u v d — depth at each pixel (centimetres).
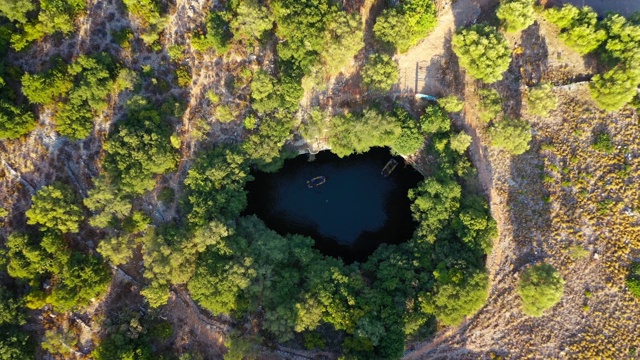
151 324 8519
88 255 8419
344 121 8812
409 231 9325
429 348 8738
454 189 8538
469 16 9244
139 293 8656
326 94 9256
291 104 8831
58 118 8181
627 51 8175
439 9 9281
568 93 8894
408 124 8788
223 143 9075
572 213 8675
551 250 8675
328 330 8725
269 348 8662
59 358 8294
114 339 8119
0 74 7994
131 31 8750
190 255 8419
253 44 9012
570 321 8488
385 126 8569
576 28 8444
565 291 8562
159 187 8919
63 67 8238
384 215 9475
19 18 7981
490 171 9000
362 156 9475
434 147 8962
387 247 9050
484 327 8719
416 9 8638
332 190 9544
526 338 8581
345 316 8169
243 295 8400
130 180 8288
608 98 8288
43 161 8425
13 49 8269
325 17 8406
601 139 8631
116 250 8212
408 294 8456
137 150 8381
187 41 8975
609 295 8394
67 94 8350
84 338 8419
